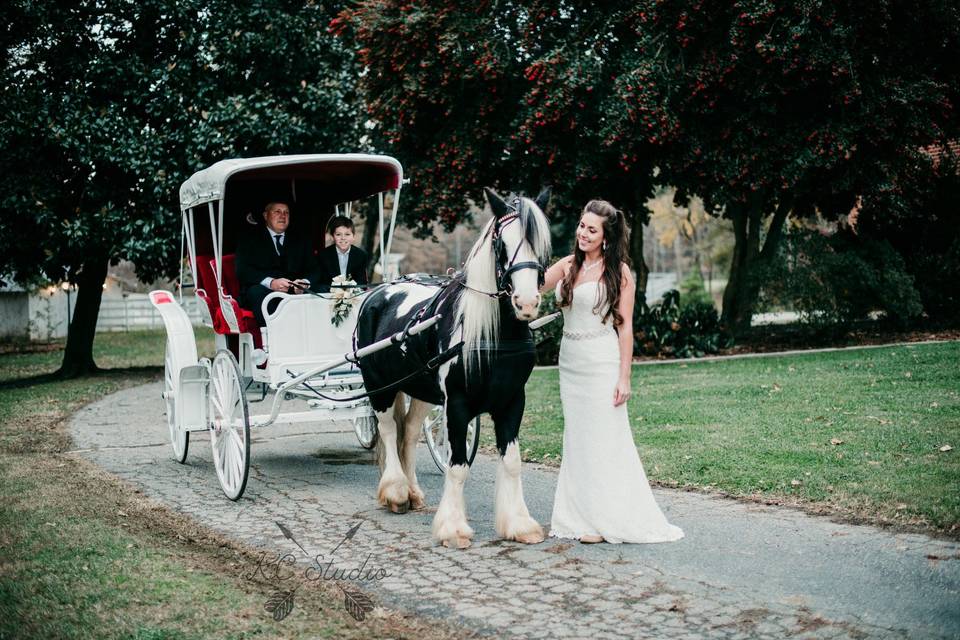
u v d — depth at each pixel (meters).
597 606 4.29
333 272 7.98
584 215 5.33
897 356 13.30
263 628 4.12
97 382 16.30
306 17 17.27
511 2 15.43
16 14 15.32
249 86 17.08
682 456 7.55
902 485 6.13
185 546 5.61
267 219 7.89
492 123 15.91
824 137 14.26
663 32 14.39
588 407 5.39
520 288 4.77
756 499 6.20
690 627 3.99
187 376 7.95
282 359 6.92
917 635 3.78
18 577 4.84
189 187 7.84
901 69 15.09
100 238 15.72
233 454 6.82
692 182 16.22
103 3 16.11
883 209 17.20
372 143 18.17
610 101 14.46
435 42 15.33
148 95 16.00
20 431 10.51
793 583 4.49
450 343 5.32
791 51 13.67
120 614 4.28
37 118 14.98
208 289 8.03
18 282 17.91
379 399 6.42
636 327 16.48
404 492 6.34
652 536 5.31
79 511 6.39
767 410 9.48
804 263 16.81
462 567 4.98
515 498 5.51
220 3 16.47
